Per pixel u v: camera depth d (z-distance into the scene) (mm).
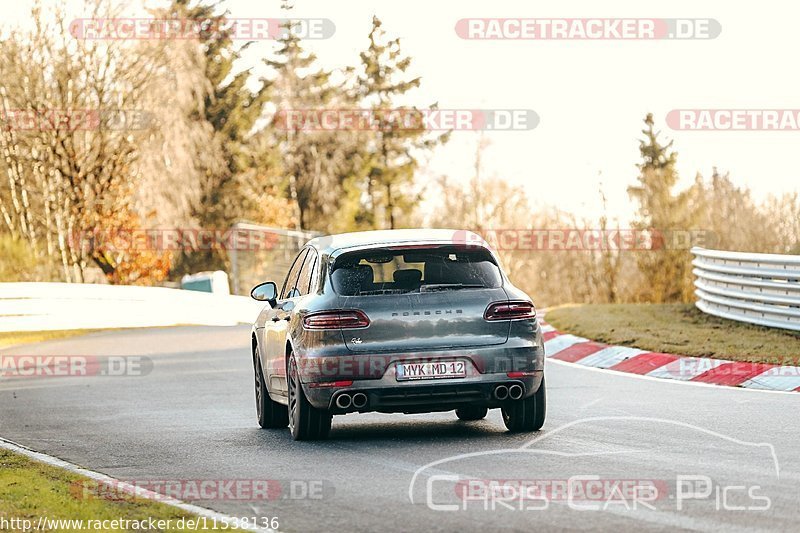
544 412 36656
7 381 64875
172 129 190250
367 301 35188
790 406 41438
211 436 39250
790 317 61875
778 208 181000
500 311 35500
